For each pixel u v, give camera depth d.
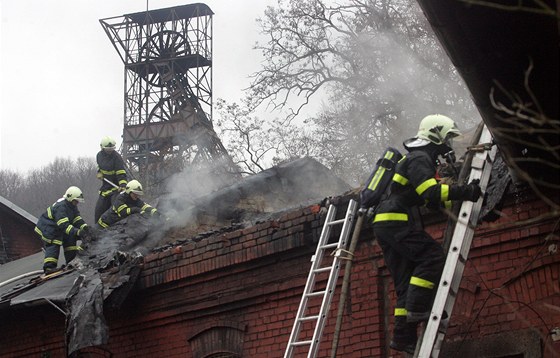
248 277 10.92
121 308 12.55
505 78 6.62
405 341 7.00
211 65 36.53
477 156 6.86
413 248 6.89
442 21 5.93
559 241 7.91
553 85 6.75
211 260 11.23
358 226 7.65
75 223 15.82
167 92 35.59
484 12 5.85
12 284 16.84
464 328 8.48
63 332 13.58
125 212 15.30
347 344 9.60
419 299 6.73
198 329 11.47
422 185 6.75
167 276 11.78
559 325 7.83
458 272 6.55
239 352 10.87
